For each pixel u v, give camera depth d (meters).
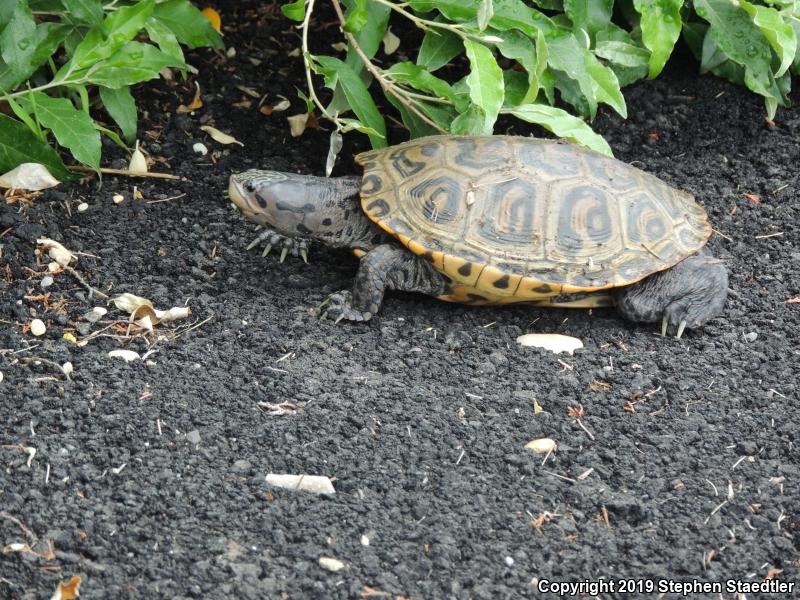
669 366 5.40
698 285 5.62
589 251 5.43
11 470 4.37
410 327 5.62
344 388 5.08
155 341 5.36
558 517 4.38
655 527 4.37
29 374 5.01
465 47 6.30
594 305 5.76
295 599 3.88
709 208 6.73
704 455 4.79
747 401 5.16
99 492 4.31
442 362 5.34
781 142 7.29
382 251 5.52
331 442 4.70
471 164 5.55
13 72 5.88
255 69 7.56
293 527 4.21
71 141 5.86
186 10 6.54
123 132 6.42
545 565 4.13
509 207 5.42
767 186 6.93
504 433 4.84
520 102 6.62
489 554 4.16
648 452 4.79
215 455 4.57
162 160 6.79
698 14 7.06
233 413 4.84
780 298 5.98
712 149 7.25
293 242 6.14
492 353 5.44
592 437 4.86
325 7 8.06
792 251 6.39
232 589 3.89
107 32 5.99
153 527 4.16
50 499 4.24
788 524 4.43
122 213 6.29
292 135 7.10
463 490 4.48
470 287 5.52
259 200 5.60
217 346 5.36
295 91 7.42
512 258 5.36
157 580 3.91
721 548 4.28
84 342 5.31
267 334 5.46
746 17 6.98
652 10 6.53
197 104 7.22
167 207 6.41
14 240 5.87
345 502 4.37
